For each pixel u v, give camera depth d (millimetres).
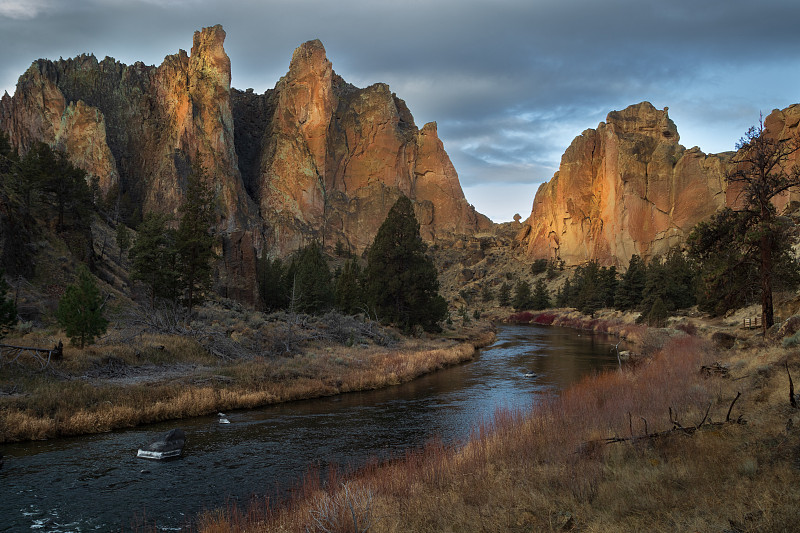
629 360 37719
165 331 33656
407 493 10625
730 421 12047
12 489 12898
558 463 11406
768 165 26453
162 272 43625
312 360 33406
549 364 41594
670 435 11836
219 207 181375
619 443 12055
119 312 41719
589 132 167375
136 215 113625
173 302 43250
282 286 82562
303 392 26891
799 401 11859
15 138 170250
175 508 11961
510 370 38344
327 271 78562
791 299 35688
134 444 17141
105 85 195375
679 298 72750
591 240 159125
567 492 9531
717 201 129875
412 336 57062
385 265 58781
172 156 173000
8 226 40625
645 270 95125
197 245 43781
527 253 184125
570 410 17125
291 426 20547
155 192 166875
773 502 7398
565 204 168250
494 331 81688
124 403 20500
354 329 48438
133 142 187500
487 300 156375
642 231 141500
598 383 22562
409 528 8805
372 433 19547
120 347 27750
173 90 193375
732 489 8273
